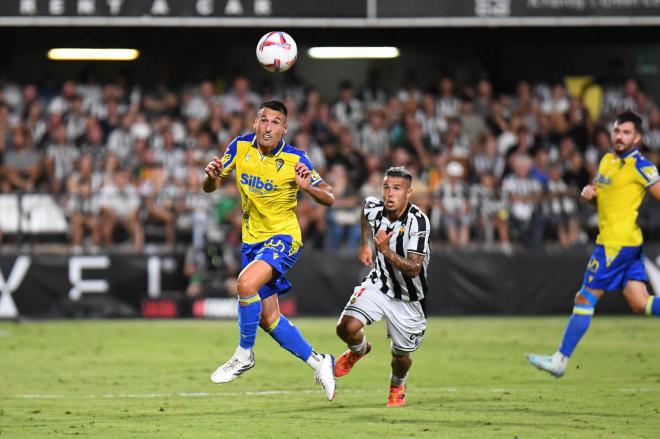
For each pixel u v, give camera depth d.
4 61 69.25
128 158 60.38
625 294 28.22
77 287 52.31
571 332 27.84
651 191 27.33
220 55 71.12
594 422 22.81
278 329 23.75
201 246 53.16
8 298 51.91
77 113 62.59
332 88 71.12
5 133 61.12
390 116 64.06
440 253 54.03
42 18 55.75
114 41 69.44
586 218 55.91
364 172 60.38
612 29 69.06
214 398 27.53
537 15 57.28
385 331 49.62
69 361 36.66
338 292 53.31
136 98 65.25
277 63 24.89
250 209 23.84
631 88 67.56
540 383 30.78
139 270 52.66
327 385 23.67
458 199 55.31
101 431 21.50
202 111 64.94
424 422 22.59
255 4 56.72
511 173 59.09
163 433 21.14
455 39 70.62
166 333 46.66
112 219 53.38
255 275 23.00
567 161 60.84
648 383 30.67
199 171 57.72
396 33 68.50
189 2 56.47
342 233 54.09
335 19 57.03
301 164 22.75
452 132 62.94
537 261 54.41
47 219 52.84
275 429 21.58
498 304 54.19
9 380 31.66
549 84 70.25
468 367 34.97
